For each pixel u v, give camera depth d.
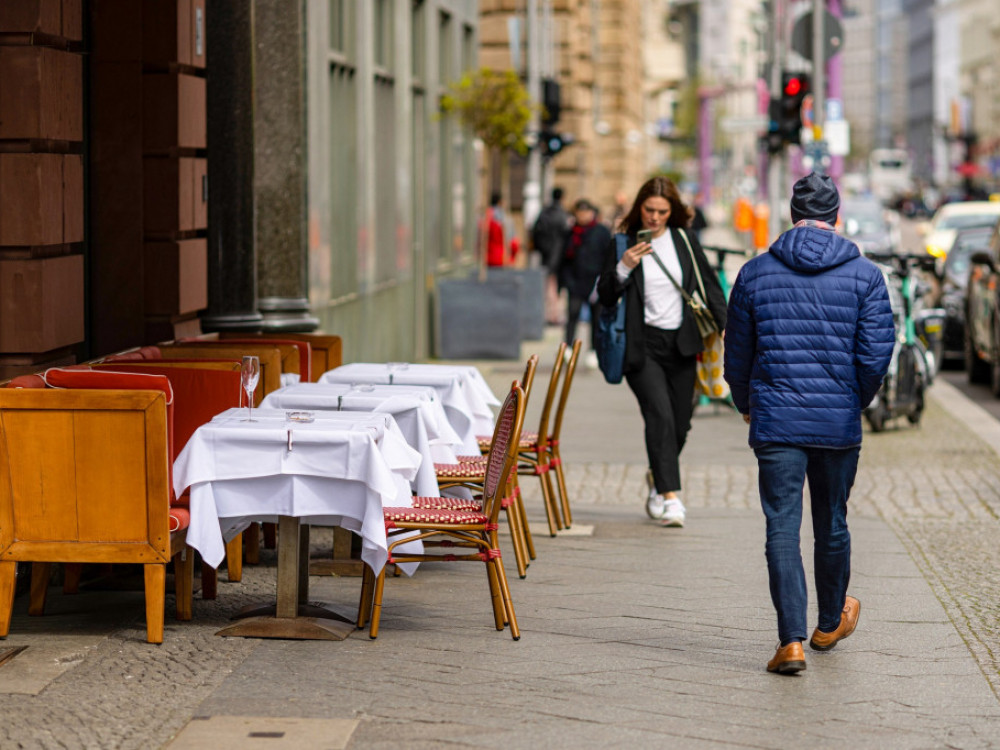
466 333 34.72
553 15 60.38
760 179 81.56
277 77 18.83
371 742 8.90
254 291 17.36
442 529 11.44
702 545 15.04
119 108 16.81
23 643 11.02
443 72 38.94
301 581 11.88
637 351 15.59
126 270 16.98
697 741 9.01
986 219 47.12
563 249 33.22
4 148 13.53
